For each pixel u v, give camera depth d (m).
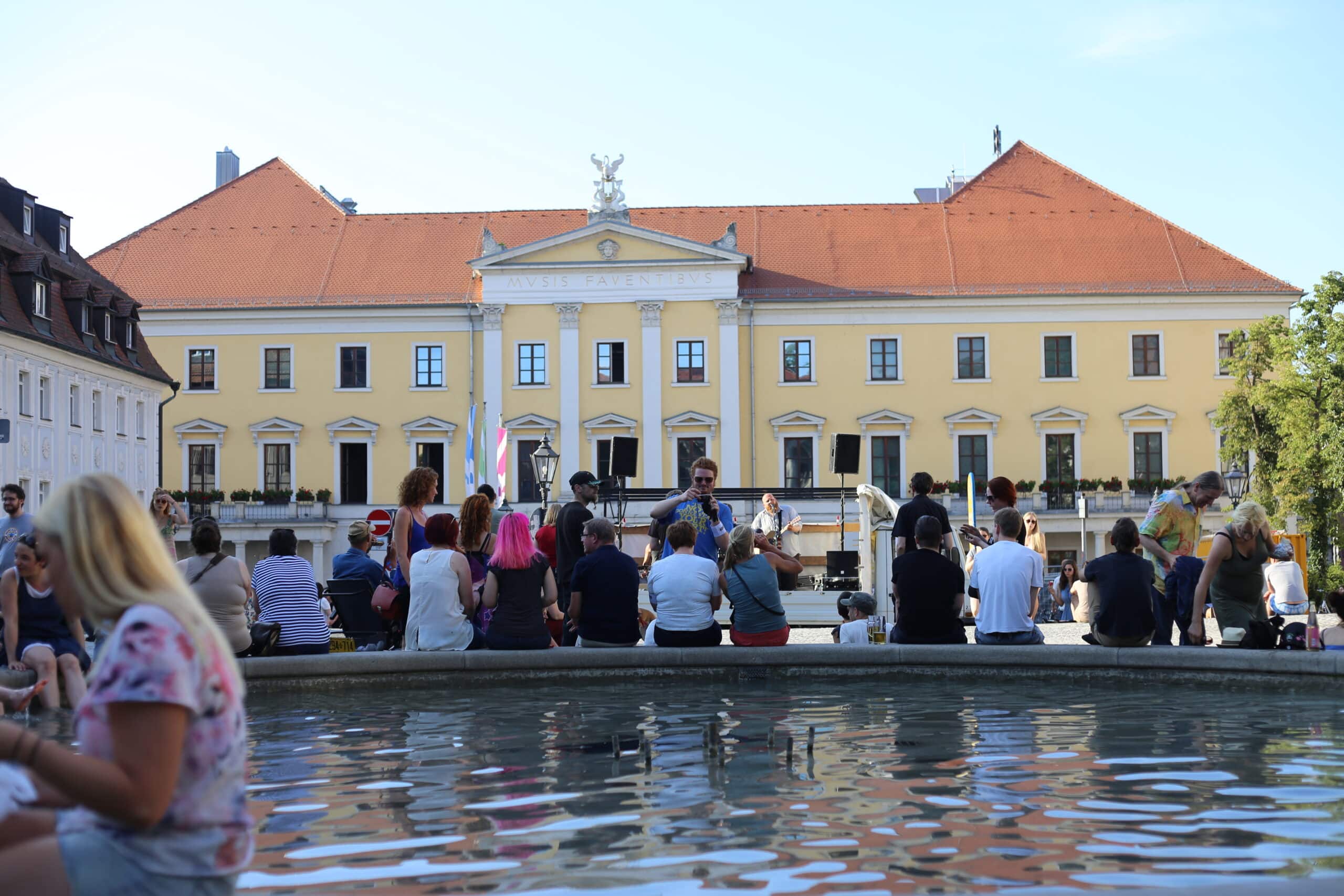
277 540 14.31
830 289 62.88
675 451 61.97
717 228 67.81
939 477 62.34
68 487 3.87
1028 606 13.24
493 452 61.88
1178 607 14.02
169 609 3.86
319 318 62.88
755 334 62.69
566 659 12.81
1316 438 53.34
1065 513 59.84
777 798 6.91
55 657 11.66
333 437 62.62
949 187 83.38
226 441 62.94
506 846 5.96
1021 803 6.75
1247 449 57.38
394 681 12.58
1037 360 62.28
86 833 3.83
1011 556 13.25
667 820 6.41
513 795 7.15
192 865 3.83
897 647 12.74
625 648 12.92
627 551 31.48
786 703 11.02
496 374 62.06
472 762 8.25
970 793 7.01
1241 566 12.70
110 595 3.82
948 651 12.63
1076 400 62.06
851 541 32.03
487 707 11.09
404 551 14.72
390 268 64.88
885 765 7.93
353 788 7.45
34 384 47.22
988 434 62.28
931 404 62.38
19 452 45.88
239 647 12.50
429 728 9.88
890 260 64.62
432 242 66.69
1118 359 62.06
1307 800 6.72
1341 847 5.70
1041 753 8.31
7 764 4.09
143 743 3.70
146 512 3.96
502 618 13.08
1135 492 60.31
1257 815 6.38
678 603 13.22
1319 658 11.28
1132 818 6.35
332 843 6.11
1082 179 68.75
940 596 13.20
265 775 7.95
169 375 62.94
